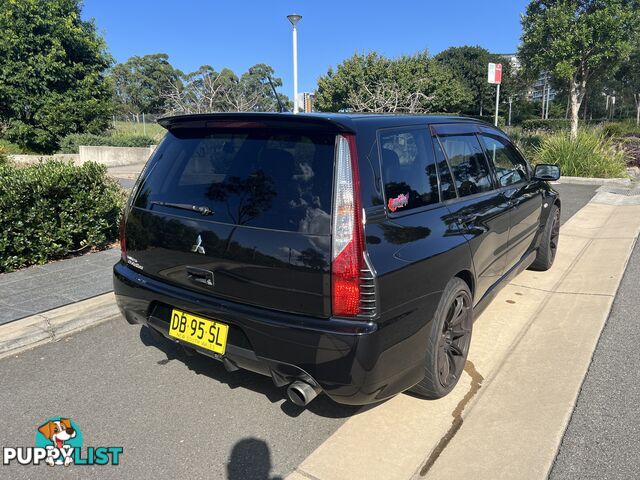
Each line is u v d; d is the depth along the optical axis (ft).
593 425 9.01
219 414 9.64
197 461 8.34
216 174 8.84
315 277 7.50
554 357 11.62
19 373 11.09
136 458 8.41
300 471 8.09
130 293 9.98
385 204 8.14
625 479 7.68
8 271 16.83
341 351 7.38
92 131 67.46
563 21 48.14
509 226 13.08
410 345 8.45
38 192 17.07
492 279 12.50
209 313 8.54
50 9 61.62
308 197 7.75
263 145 8.52
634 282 16.52
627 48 48.06
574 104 52.90
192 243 8.75
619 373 10.78
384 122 8.96
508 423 9.16
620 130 80.38
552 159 44.19
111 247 20.27
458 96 126.21
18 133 61.46
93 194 19.20
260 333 7.91
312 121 7.97
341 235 7.42
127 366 11.47
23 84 61.05
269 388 10.60
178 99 59.47
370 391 7.76
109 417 9.52
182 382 10.80
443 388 9.81
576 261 19.57
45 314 13.30
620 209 29.81
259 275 7.98
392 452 8.51
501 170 13.62
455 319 10.05
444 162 10.48
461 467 8.08
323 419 9.49
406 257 8.16
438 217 9.49
